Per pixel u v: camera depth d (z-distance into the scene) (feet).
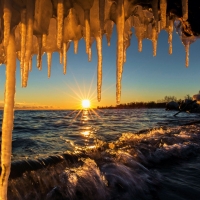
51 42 9.27
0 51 6.23
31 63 9.44
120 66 6.08
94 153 22.52
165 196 14.80
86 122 96.43
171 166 21.89
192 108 148.77
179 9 8.09
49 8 5.91
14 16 5.12
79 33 8.32
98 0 6.21
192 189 16.03
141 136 37.35
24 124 82.69
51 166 17.16
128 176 17.57
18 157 25.26
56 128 67.77
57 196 13.97
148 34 10.07
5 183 4.99
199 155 26.91
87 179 15.93
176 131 43.50
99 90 6.70
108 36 9.24
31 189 14.01
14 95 5.11
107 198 14.35
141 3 7.12
